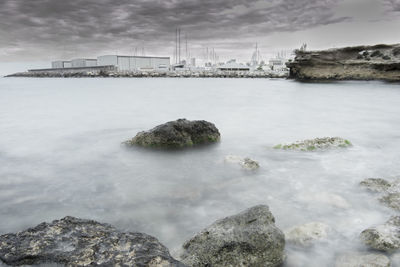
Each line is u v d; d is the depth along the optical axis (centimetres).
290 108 2217
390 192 600
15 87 5566
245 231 401
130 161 873
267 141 1134
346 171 773
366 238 436
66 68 17888
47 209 568
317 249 429
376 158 891
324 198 585
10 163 869
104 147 1039
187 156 913
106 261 329
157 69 16712
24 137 1222
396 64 4588
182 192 641
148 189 661
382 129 1382
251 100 2891
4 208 572
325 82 5484
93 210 562
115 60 15388
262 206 447
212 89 4784
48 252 346
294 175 741
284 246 414
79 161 882
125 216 536
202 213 546
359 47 5369
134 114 1923
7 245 361
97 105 2458
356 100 2750
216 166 814
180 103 2634
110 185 690
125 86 5866
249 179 714
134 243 368
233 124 1520
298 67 6084
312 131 1340
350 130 1361
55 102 2709
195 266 378
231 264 382
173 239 460
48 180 727
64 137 1220
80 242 366
